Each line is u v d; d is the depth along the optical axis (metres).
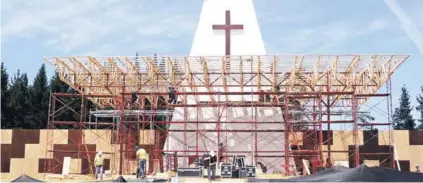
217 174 27.48
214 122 30.89
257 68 31.39
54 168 36.97
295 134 36.16
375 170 17.92
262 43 35.50
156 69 31.59
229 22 35.78
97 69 32.09
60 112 56.03
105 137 37.38
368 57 29.11
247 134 33.88
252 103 31.52
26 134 37.75
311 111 33.66
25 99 61.47
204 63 30.36
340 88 34.50
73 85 34.25
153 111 34.62
